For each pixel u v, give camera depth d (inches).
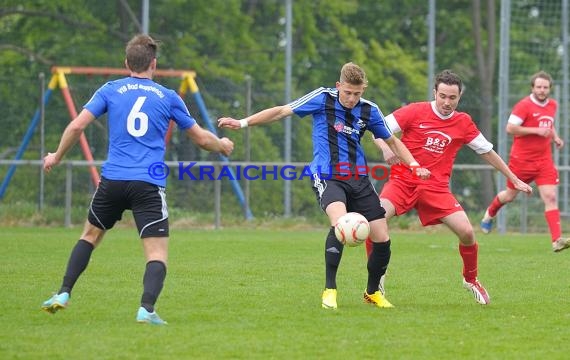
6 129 2014.0
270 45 2338.8
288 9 2053.4
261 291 967.0
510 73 2333.9
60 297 748.0
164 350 655.8
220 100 2133.4
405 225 2011.6
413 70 2421.3
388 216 938.1
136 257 1279.5
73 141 751.1
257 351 657.6
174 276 1087.6
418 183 930.7
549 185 1435.8
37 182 1968.5
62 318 784.3
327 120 863.1
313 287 999.6
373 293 880.9
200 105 1964.8
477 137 938.1
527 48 2341.3
